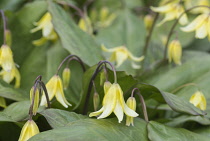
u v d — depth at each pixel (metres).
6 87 3.16
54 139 2.05
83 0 5.17
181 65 3.71
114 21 4.66
